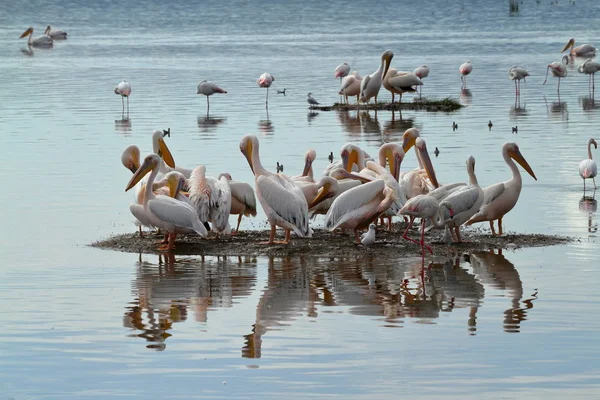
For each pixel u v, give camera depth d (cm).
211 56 5600
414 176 1730
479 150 2489
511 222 1734
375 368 1023
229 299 1290
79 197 1977
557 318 1180
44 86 4109
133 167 1875
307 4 10875
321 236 1652
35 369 1030
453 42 6372
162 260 1509
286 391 966
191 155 2434
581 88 4006
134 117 3194
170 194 1631
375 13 9662
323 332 1144
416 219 1789
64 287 1349
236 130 2909
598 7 9762
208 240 1631
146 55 5684
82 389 977
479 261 1470
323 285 1354
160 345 1104
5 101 3597
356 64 5044
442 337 1119
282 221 1565
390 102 3697
